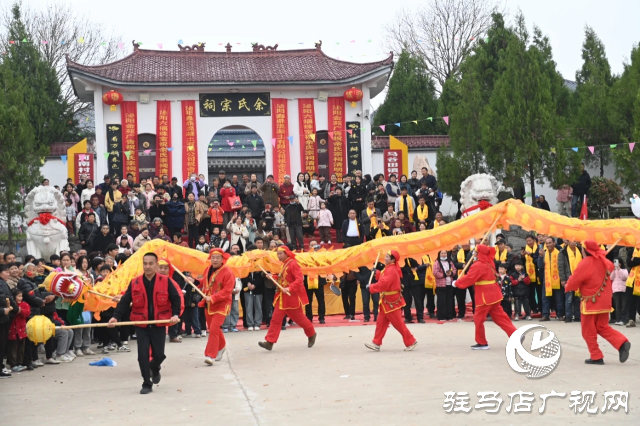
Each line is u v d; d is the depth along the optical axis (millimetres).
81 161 27484
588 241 10562
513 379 9398
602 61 33344
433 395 8555
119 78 27375
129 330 14461
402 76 36812
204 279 11914
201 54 30531
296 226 21922
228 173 37062
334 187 23750
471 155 24969
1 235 26359
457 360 10969
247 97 28625
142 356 9375
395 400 8367
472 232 14336
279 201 23641
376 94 31250
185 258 13781
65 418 8109
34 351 11711
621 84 25359
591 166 27781
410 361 10984
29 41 33500
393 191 23781
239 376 10336
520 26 31328
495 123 23797
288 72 29203
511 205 14273
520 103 23297
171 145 28203
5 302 10539
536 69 23578
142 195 21750
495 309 12117
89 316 13016
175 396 9094
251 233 20391
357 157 29078
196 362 11773
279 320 12711
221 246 18422
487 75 29656
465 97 25656
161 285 9625
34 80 32906
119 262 14906
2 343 10695
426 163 29406
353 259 14594
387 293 12148
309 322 12859
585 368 10180
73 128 34969
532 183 23391
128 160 27891
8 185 21500
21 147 21938
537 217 13977
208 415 8008
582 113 27031
